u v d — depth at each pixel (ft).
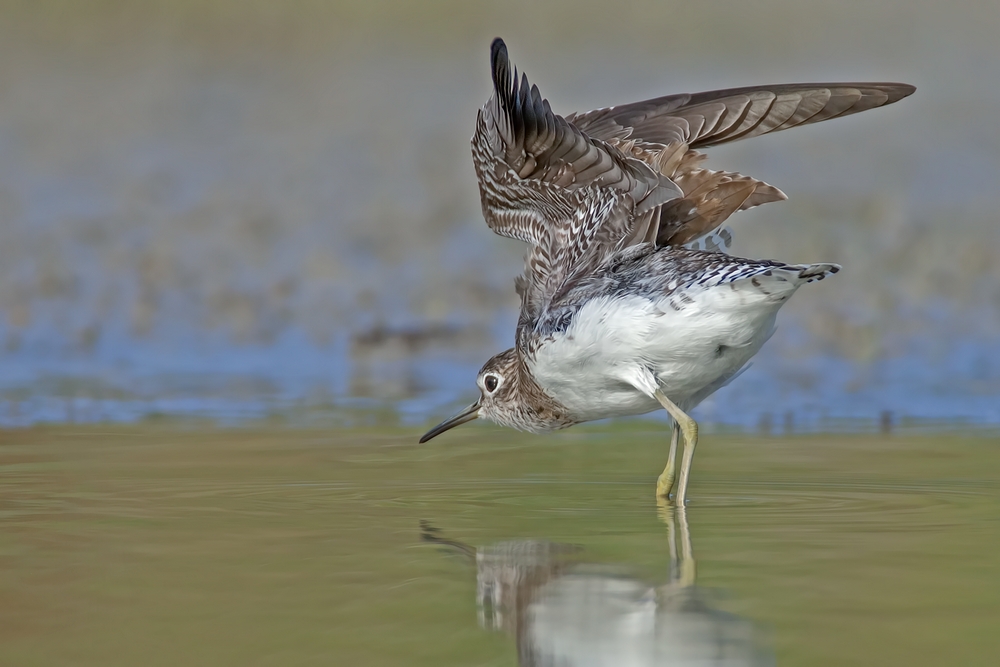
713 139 36.78
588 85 101.81
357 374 50.67
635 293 31.35
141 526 28.94
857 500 31.71
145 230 73.61
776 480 34.27
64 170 86.74
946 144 92.38
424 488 33.47
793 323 56.54
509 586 24.03
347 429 41.81
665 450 39.14
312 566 25.58
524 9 119.34
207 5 119.85
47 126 97.14
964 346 53.01
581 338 32.09
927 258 66.44
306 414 43.93
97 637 21.35
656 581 24.45
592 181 32.96
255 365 51.75
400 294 62.23
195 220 76.07
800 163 88.58
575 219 34.22
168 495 32.32
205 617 22.44
